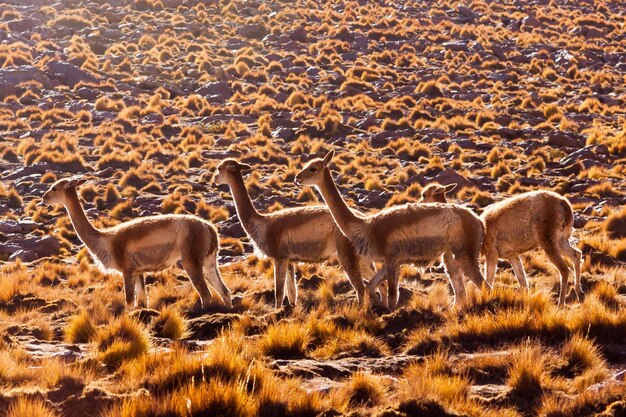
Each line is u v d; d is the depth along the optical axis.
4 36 71.44
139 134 51.72
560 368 12.29
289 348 14.28
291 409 10.23
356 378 11.39
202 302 20.52
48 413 9.70
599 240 29.70
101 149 48.12
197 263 20.44
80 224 20.66
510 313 14.78
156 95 59.50
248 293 22.83
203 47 74.44
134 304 20.36
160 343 15.48
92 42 72.12
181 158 47.12
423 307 17.53
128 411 9.71
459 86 68.44
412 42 82.69
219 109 58.25
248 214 20.36
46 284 26.86
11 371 11.70
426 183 43.62
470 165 47.53
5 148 46.94
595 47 86.25
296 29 80.56
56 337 17.00
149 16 83.00
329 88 65.75
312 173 18.45
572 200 40.75
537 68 76.38
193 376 10.74
